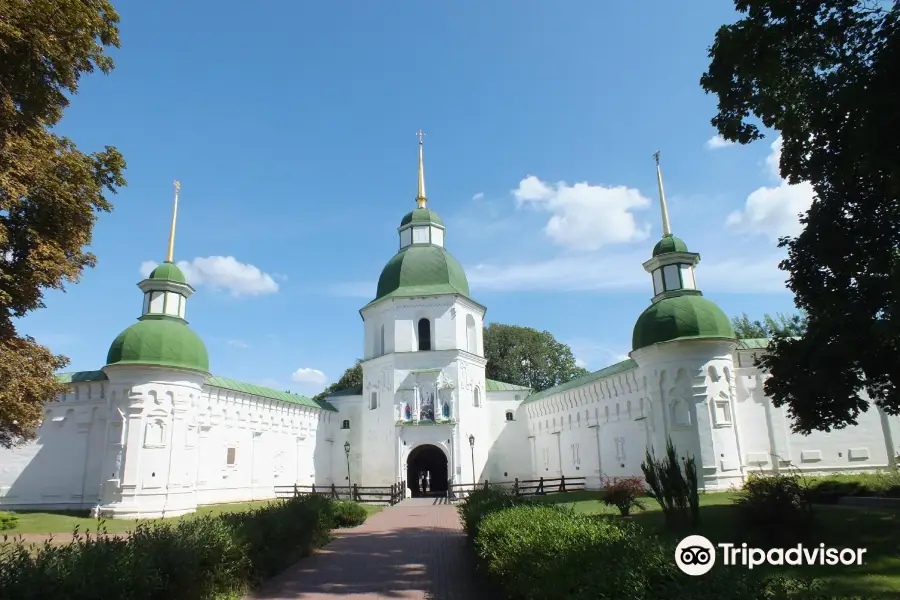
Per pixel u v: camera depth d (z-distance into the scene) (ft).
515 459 141.49
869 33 35.45
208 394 104.73
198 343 99.04
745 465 89.92
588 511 68.54
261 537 40.73
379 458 130.21
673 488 49.44
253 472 115.14
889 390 45.70
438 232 150.20
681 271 98.84
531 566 25.08
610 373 106.73
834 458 89.04
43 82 44.39
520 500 48.88
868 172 34.14
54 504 93.81
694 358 89.66
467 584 39.99
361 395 147.13
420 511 95.55
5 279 43.06
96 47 47.32
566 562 22.58
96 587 22.68
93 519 82.28
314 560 49.98
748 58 36.91
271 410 121.90
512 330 207.10
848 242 43.16
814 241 44.91
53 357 50.85
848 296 43.75
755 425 91.76
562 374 207.31
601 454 109.91
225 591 34.63
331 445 143.43
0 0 38.09
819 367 45.73
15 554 24.25
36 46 40.73
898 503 53.52
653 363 93.09
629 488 63.00
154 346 93.04
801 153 41.37
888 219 41.22
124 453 88.94
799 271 46.60
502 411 144.66
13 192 39.19
